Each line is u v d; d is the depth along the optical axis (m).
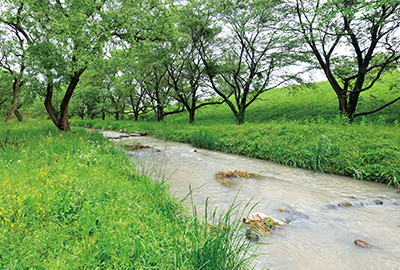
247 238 3.53
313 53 17.23
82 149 7.03
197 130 16.00
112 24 12.54
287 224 4.07
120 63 13.40
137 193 4.18
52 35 11.48
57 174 4.71
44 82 12.98
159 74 31.69
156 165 8.30
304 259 3.06
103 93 32.47
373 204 5.06
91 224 2.91
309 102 27.80
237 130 13.55
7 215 2.85
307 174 7.66
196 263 2.40
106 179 4.57
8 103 36.88
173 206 3.99
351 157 7.76
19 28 14.22
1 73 20.52
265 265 2.91
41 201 3.35
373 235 3.71
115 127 25.28
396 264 2.97
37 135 10.45
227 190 5.89
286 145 9.73
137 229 2.98
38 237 2.61
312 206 4.92
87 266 2.28
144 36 14.66
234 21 19.00
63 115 14.58
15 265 2.12
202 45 21.92
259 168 8.41
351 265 2.95
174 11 18.48
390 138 8.41
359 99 22.23
